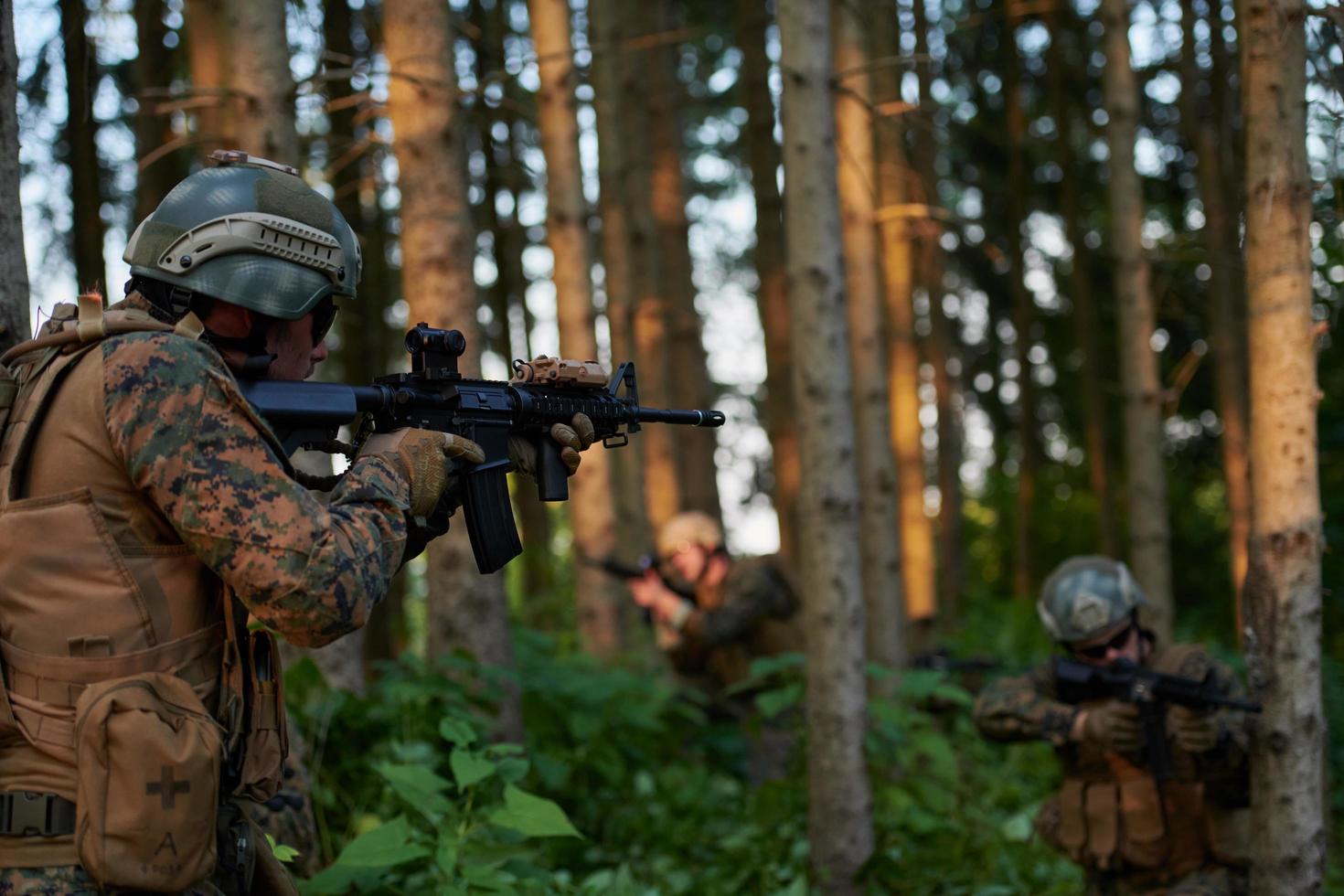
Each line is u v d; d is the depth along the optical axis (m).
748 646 6.39
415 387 2.17
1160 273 9.98
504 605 4.70
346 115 7.28
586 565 6.84
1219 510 15.43
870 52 8.00
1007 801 6.06
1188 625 13.02
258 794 1.99
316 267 2.00
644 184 9.06
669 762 5.81
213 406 1.82
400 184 4.50
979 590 14.66
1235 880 3.78
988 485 16.77
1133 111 7.44
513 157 9.59
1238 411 8.14
